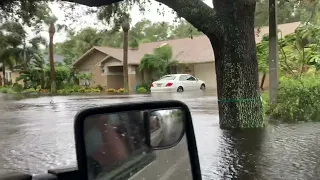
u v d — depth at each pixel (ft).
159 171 5.97
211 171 16.87
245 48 28.30
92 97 75.36
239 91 28.48
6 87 139.95
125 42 102.94
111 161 5.48
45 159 20.33
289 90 33.30
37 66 138.10
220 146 22.06
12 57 143.13
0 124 35.88
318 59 39.50
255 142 22.95
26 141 25.99
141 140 5.80
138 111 5.81
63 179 5.51
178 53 114.73
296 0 46.01
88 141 5.32
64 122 36.29
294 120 31.91
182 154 6.26
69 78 125.18
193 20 27.73
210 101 54.24
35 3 40.63
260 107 28.89
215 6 28.02
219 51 28.76
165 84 86.99
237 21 27.96
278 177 15.75
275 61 34.58
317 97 32.30
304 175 15.94
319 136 24.26
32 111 48.83
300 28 44.88
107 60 113.80
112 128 5.55
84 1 23.56
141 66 106.52
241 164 17.97
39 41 142.31
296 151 20.30
